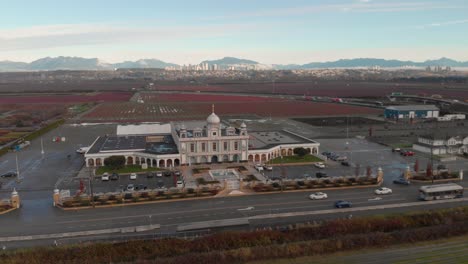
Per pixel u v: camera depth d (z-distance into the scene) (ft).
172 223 343.87
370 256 283.18
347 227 323.57
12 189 453.17
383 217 343.26
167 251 289.74
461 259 275.39
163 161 542.57
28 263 272.31
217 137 551.18
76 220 352.69
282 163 558.56
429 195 396.57
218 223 334.65
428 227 326.24
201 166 541.34
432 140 622.13
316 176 483.92
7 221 352.28
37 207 390.63
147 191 421.18
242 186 442.91
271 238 306.14
